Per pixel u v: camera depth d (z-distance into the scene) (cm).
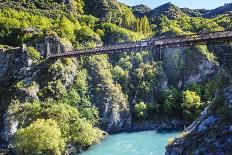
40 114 7906
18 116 7825
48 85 8944
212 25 14725
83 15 15425
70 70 9538
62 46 10162
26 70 9050
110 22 15112
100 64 10525
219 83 5197
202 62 11569
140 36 13512
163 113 10119
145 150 7038
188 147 4275
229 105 4344
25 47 9369
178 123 9700
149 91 10650
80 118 8631
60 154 6756
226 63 11694
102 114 9225
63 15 14400
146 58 11719
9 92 8575
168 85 11438
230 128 4050
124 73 10788
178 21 17588
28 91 8475
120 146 7450
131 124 9562
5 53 9369
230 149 3841
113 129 9169
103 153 6969
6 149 7162
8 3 13888
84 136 7400
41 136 6662
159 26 17350
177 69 11644
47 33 10256
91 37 11725
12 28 10800
